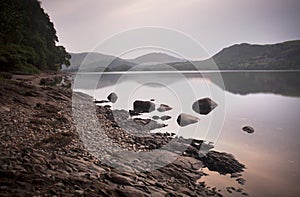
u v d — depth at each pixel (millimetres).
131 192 5715
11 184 4922
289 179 8617
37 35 58375
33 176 5434
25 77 32469
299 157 10875
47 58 62562
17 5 53812
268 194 7551
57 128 10523
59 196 4844
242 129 15922
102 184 5875
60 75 52031
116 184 6148
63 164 6617
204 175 8656
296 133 15203
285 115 21500
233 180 8398
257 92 40312
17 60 39438
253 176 8797
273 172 9203
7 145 7539
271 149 11984
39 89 20734
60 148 8266
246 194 7488
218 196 7176
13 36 45562
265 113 22578
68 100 19078
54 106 15203
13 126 9531
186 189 7199
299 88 44781
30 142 8180
